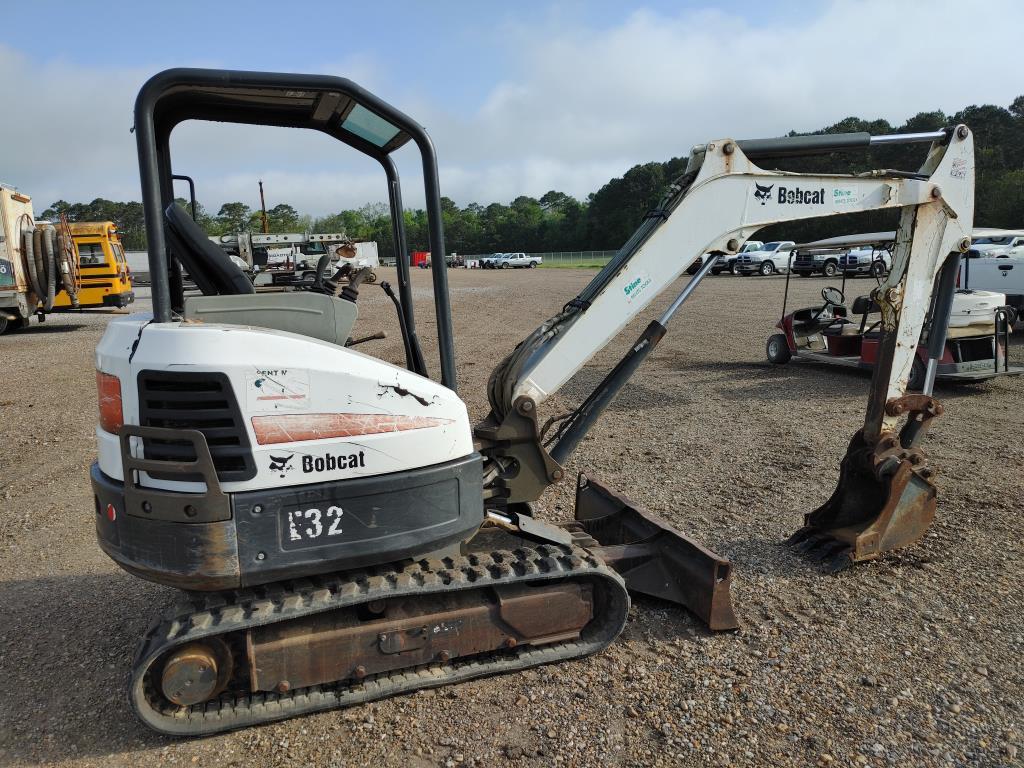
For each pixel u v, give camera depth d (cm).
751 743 274
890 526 426
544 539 355
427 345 1363
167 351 265
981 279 1358
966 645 340
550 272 5031
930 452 643
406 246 384
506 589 322
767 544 460
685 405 863
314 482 276
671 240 379
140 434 268
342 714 296
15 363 1248
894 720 286
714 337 1438
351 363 282
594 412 381
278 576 276
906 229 423
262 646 280
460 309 2102
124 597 410
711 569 352
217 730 281
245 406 266
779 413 815
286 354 271
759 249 3441
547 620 323
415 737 281
